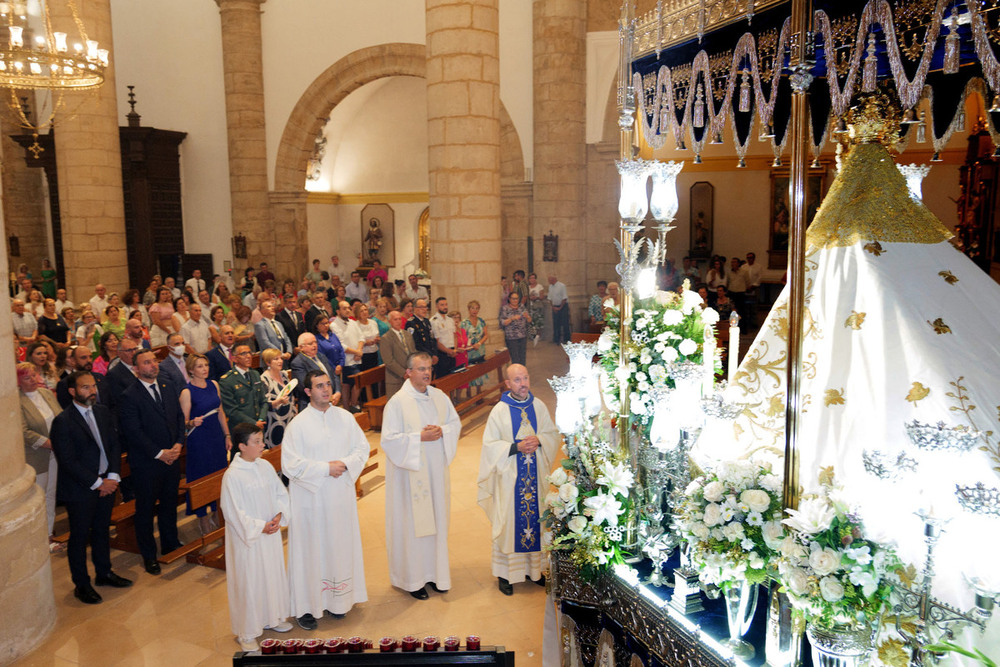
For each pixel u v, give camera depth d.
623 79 3.90
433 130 11.38
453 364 11.10
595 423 4.51
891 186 3.50
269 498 5.11
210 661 4.94
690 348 4.22
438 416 5.86
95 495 5.75
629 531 3.84
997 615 2.45
